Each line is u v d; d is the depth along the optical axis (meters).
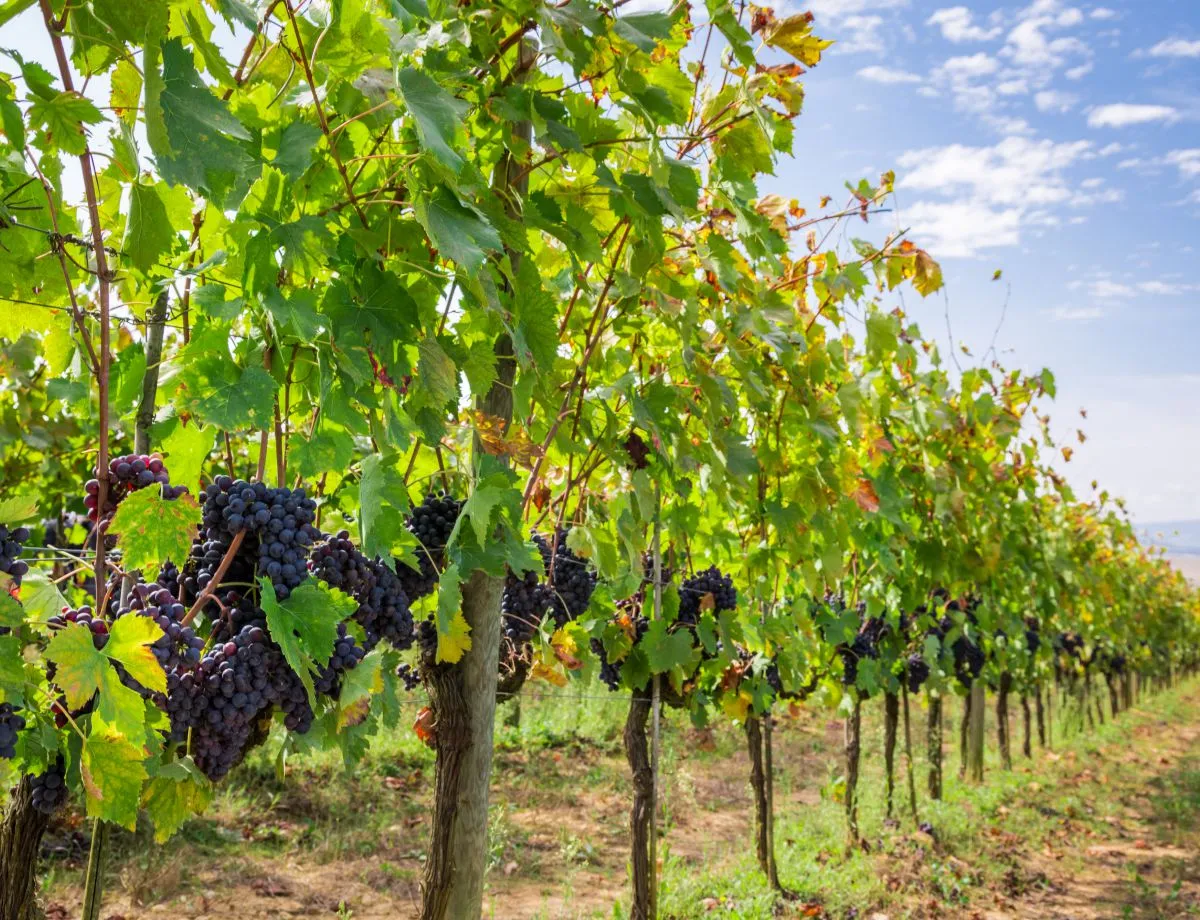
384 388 2.21
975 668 9.36
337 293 2.13
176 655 1.85
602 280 3.59
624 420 3.88
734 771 9.64
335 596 2.05
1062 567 10.71
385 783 7.50
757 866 6.28
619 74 2.60
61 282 2.15
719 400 3.72
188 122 1.58
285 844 6.12
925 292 4.52
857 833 7.10
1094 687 18.78
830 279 4.43
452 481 3.09
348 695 2.06
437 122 1.92
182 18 1.75
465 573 2.67
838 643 6.09
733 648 4.54
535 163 2.79
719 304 3.97
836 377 5.28
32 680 1.69
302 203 2.16
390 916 5.20
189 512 1.84
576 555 3.79
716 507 4.98
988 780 10.74
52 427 5.09
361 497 2.29
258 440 2.82
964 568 7.58
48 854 5.30
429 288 2.33
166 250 1.82
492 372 2.53
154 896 5.03
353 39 2.07
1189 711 23.25
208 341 1.92
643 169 3.27
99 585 1.88
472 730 2.76
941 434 6.91
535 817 7.38
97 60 1.62
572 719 10.07
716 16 2.70
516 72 2.56
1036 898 6.98
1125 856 8.51
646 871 4.39
